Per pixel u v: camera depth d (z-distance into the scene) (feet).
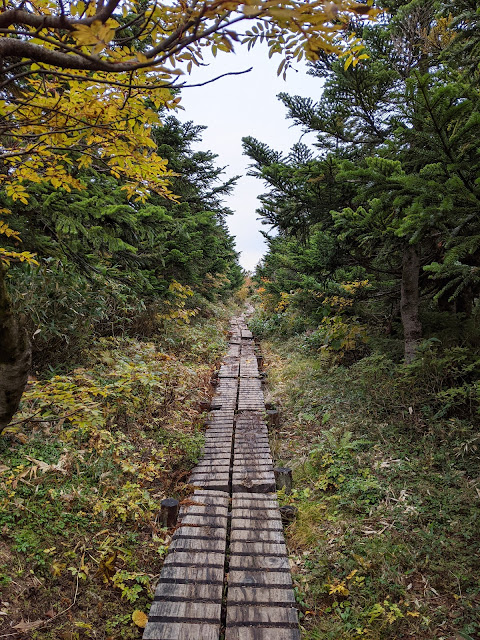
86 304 18.81
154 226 18.99
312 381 24.88
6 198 12.29
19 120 5.44
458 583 9.45
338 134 21.76
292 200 21.31
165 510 11.58
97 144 5.99
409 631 8.61
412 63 17.44
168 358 23.09
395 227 12.53
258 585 9.05
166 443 16.08
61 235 15.03
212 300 62.44
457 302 21.65
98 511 11.03
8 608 8.10
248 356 35.29
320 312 27.73
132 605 9.21
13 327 3.70
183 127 36.47
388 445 15.39
